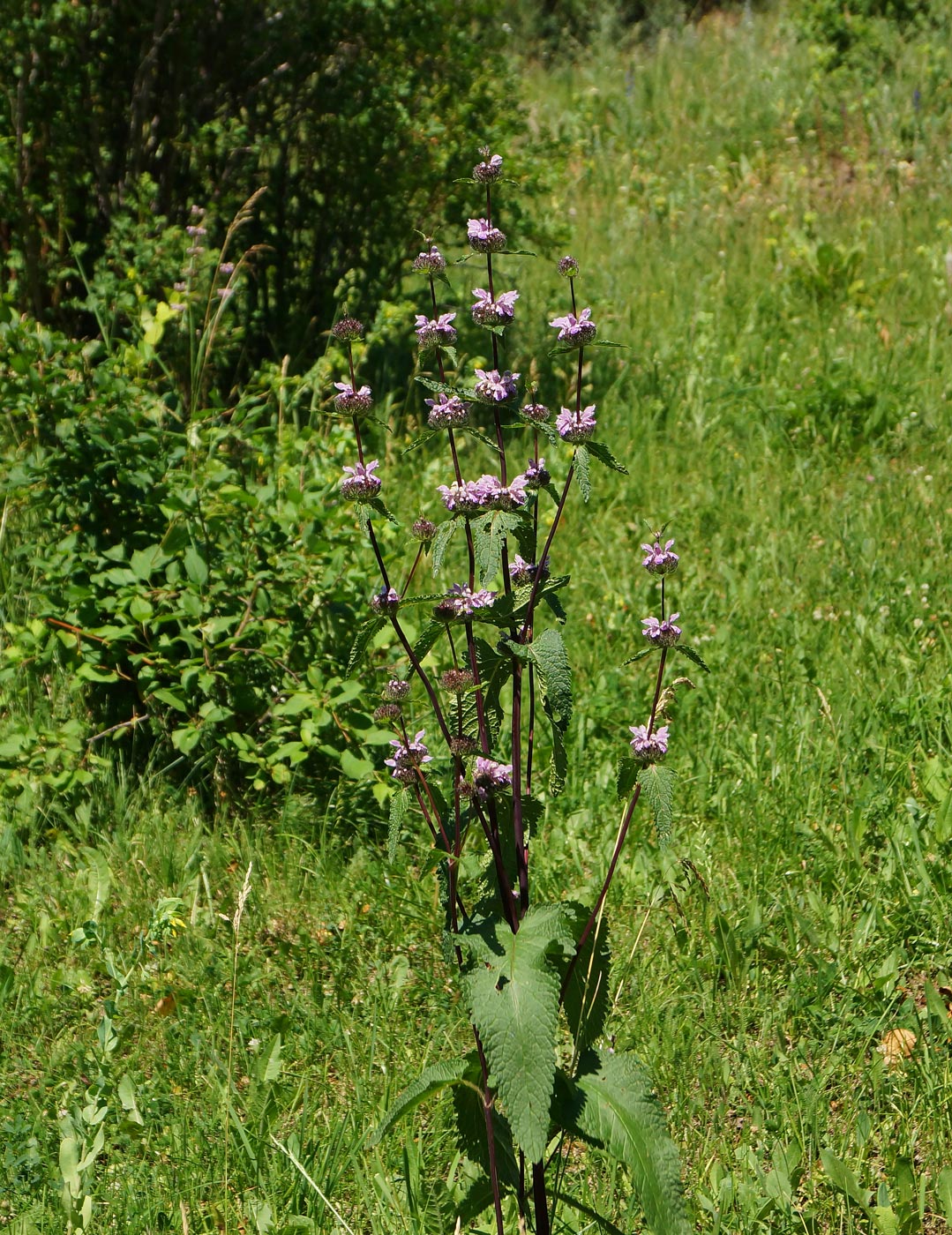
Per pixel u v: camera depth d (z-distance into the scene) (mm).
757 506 6531
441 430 2381
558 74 15688
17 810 4383
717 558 6004
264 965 3758
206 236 6992
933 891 3867
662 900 3916
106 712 4723
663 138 13219
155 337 5969
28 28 6566
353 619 4656
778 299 9250
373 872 4102
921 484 6586
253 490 5164
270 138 7469
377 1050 3396
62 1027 3561
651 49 16406
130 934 3920
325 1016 3514
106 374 5094
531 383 2461
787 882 3967
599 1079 2398
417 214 7766
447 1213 2820
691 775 4543
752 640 5355
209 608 4578
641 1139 2322
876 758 4492
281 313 7699
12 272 7355
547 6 17531
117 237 6738
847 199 11141
